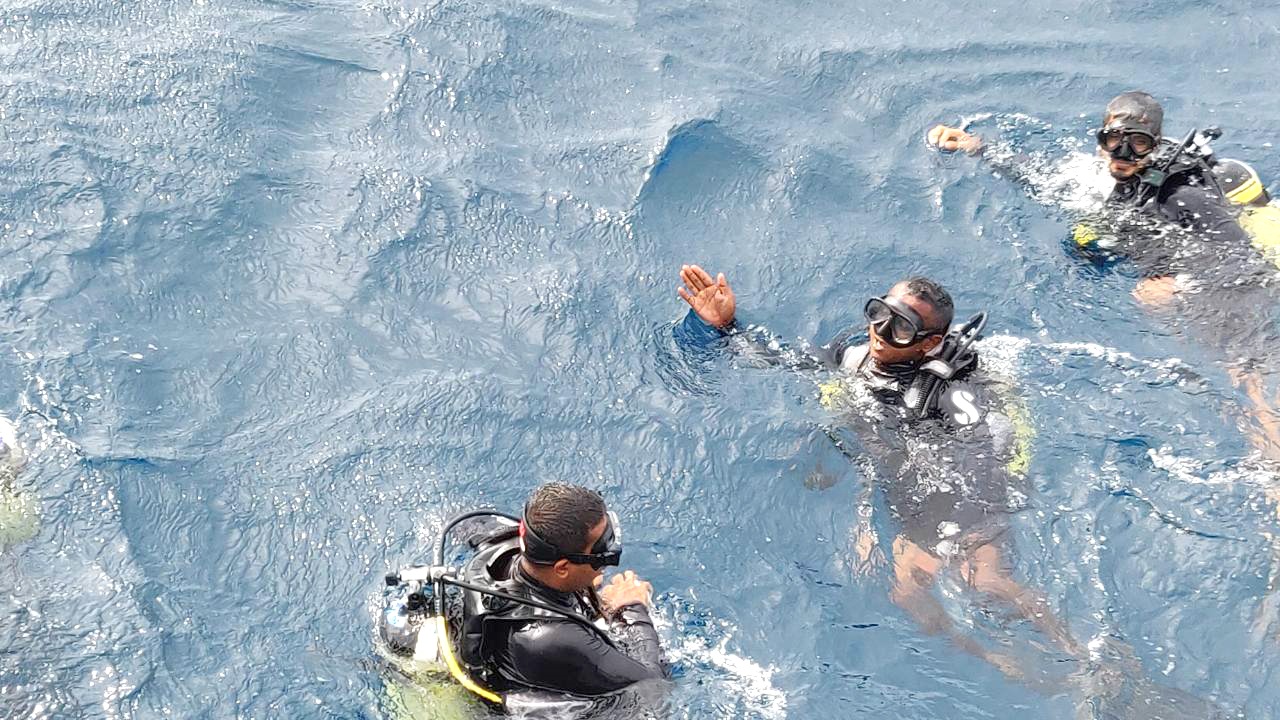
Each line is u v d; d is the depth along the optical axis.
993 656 3.83
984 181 6.38
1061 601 3.99
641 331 5.24
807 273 5.70
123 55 6.77
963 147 6.66
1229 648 3.81
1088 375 4.95
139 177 5.85
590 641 3.41
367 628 3.84
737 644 3.88
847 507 4.38
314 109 6.54
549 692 3.39
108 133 6.13
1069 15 8.12
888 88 7.25
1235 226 5.62
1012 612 3.96
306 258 5.51
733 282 5.62
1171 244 5.64
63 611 3.79
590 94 6.93
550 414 4.76
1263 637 3.84
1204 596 3.98
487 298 5.38
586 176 6.21
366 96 6.68
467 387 4.85
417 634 3.58
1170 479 4.41
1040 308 5.43
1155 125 5.74
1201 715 3.59
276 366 4.90
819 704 3.67
